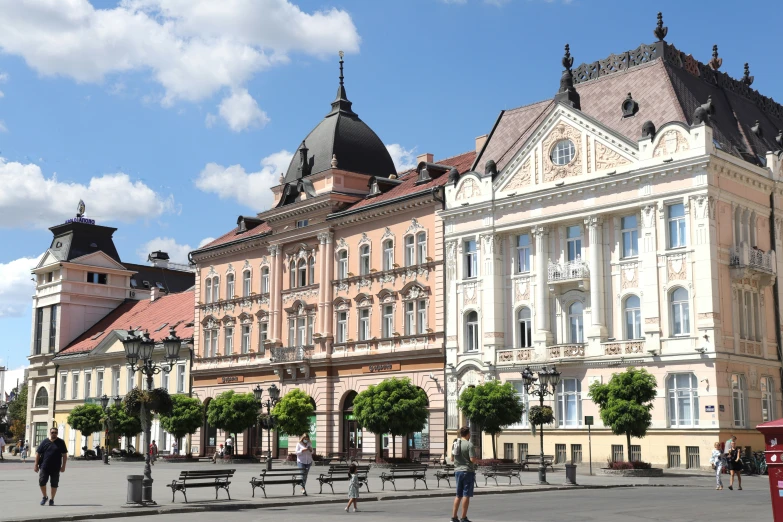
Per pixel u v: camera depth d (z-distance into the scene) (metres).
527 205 57.84
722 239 51.00
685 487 39.94
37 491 39.47
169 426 74.81
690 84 57.22
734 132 56.72
